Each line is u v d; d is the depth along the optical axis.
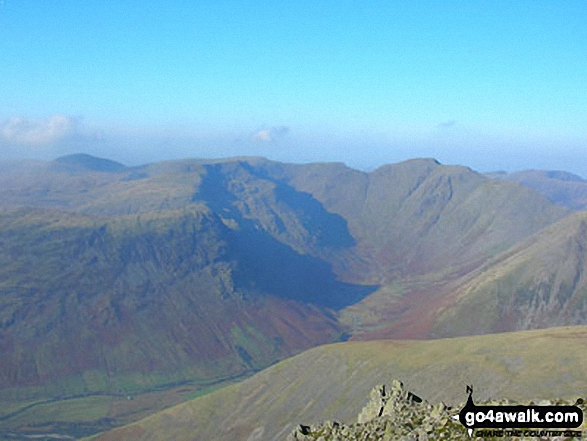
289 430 138.00
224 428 159.50
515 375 106.06
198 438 162.00
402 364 136.75
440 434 45.03
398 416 60.12
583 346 113.19
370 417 76.31
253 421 155.38
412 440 46.94
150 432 174.00
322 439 65.88
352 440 59.38
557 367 104.81
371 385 135.00
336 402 139.12
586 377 97.38
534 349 117.88
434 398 112.19
